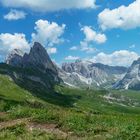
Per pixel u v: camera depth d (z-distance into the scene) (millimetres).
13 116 34875
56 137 26484
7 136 26828
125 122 31953
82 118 32344
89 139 25828
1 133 27516
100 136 26281
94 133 27641
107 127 29344
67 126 29547
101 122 31656
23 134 27203
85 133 27672
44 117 32000
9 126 29672
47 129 29203
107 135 26375
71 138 26438
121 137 25672
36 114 34344
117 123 31594
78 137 26922
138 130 27594
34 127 29891
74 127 29219
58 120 31453
